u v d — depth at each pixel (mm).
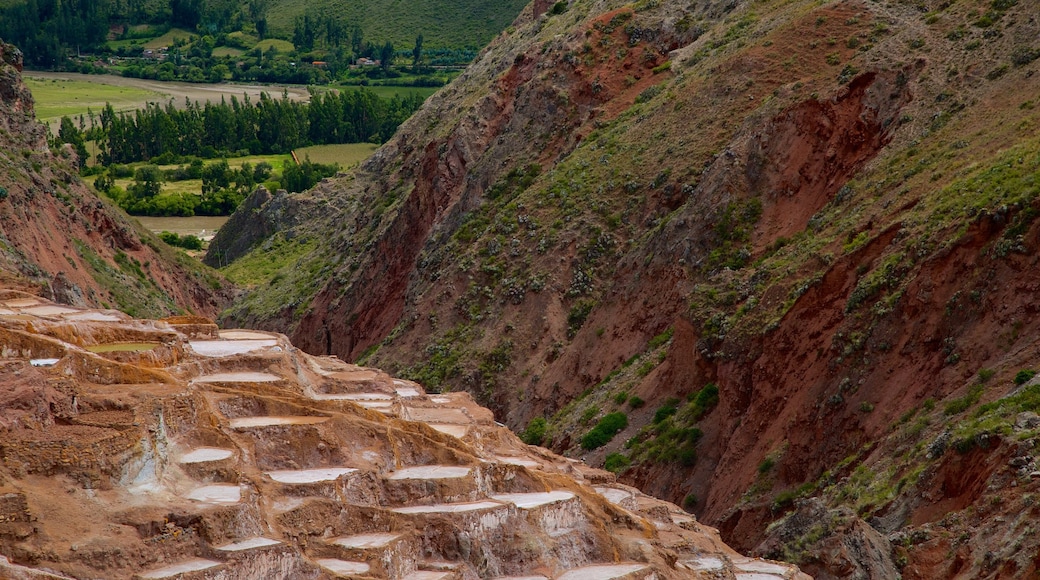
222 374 37844
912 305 51656
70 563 24859
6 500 25250
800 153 71000
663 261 72938
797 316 57156
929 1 76562
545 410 74438
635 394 66438
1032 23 67000
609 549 33562
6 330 32875
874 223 58750
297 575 27312
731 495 55000
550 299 80500
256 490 29719
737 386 59281
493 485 34844
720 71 83500
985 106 62969
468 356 80688
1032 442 40875
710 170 74375
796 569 38312
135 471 28016
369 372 46594
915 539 41188
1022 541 37812
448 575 29828
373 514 30953
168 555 26328
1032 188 50188
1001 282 49000
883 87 69312
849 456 50406
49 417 28797
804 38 79875
